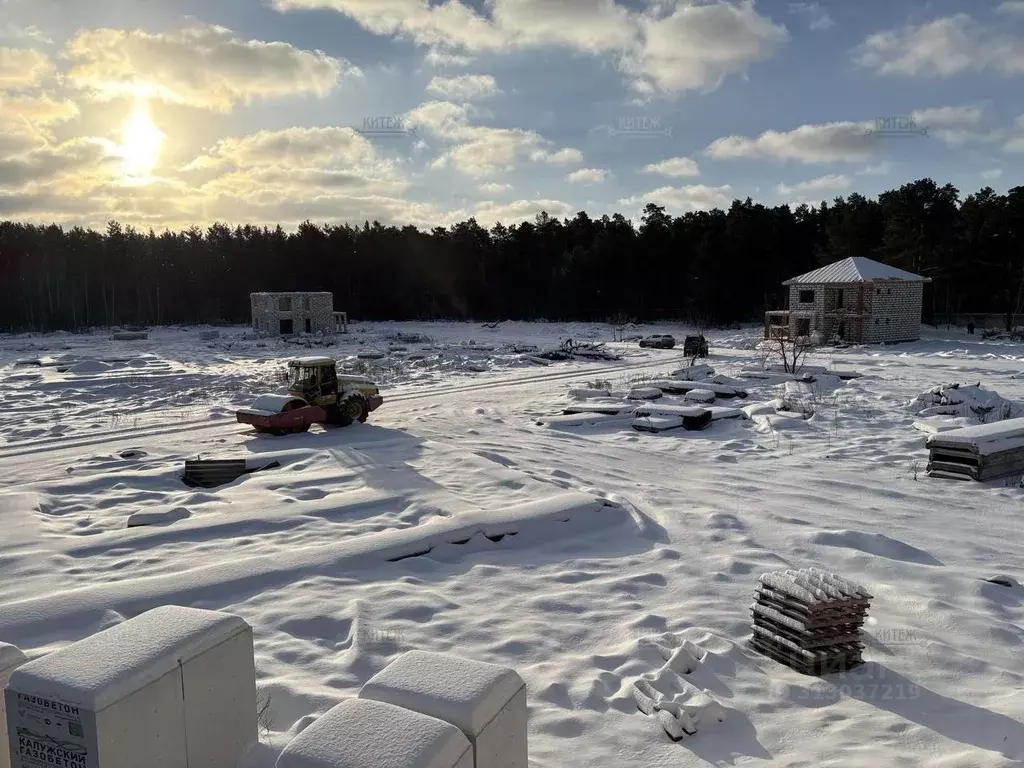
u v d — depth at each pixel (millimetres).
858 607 7281
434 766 3439
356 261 94250
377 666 7316
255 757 4695
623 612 8766
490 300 92688
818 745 5906
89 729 3676
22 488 14406
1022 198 62969
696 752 5820
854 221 75688
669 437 20109
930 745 5871
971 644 7871
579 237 98188
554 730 6121
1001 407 21172
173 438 20031
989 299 69438
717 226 84688
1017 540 11430
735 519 12359
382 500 13445
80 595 8562
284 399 20484
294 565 9828
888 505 13383
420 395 28375
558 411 24016
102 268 94500
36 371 37125
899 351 44844
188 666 4215
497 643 7863
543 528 11695
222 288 95562
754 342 51844
